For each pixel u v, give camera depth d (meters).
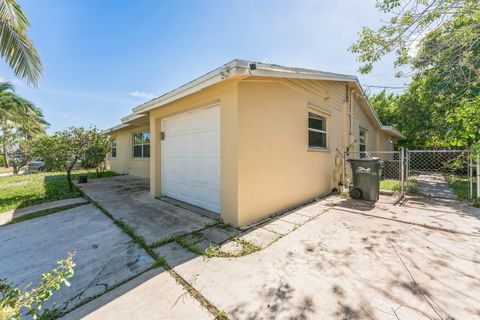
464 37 4.34
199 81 3.44
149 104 5.09
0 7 4.25
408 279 2.02
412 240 2.84
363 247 2.68
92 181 9.10
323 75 5.05
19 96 13.09
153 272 2.26
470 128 3.46
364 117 9.38
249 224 3.58
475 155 3.64
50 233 3.40
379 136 11.90
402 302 1.73
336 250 2.62
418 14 3.98
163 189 5.94
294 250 2.65
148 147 10.05
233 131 3.51
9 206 5.12
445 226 3.30
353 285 1.96
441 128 7.91
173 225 3.61
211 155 4.34
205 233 3.25
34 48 4.96
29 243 3.05
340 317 1.60
